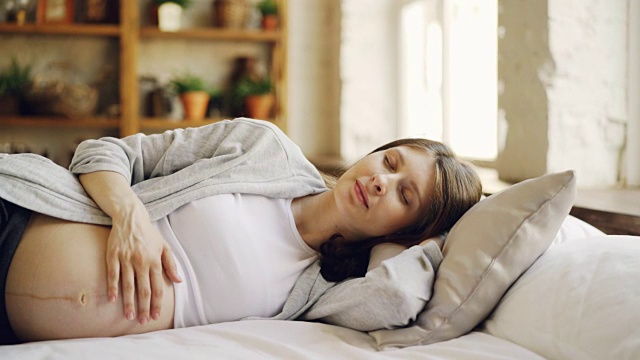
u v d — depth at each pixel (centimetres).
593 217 191
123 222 137
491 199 143
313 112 458
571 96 256
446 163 162
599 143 259
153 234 139
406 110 427
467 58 358
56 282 129
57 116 406
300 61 455
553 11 254
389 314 130
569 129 257
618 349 106
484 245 134
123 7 408
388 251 156
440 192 160
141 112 439
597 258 125
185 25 441
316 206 164
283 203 161
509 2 280
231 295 143
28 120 403
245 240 146
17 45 427
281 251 154
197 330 131
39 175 142
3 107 402
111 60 435
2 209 133
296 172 167
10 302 130
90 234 137
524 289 130
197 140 166
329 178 186
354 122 427
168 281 138
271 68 447
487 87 339
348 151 427
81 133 436
